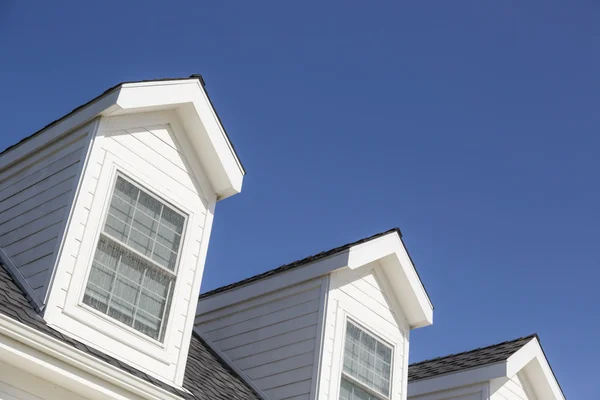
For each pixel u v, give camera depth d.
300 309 12.31
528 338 14.57
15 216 10.09
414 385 14.75
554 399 14.62
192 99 10.62
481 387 13.95
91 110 10.00
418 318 13.02
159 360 9.77
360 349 12.24
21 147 10.59
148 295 9.93
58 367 8.24
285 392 11.73
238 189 10.99
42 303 8.85
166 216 10.40
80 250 9.30
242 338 12.78
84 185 9.54
